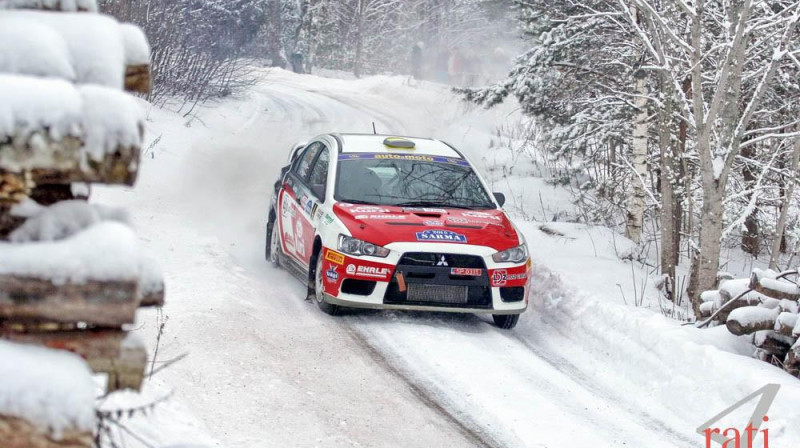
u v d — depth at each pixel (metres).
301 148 18.64
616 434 9.88
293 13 107.12
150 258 4.00
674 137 19.88
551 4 25.11
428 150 16.05
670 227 19.38
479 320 14.49
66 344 3.60
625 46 22.75
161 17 36.50
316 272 14.00
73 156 3.35
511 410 10.23
